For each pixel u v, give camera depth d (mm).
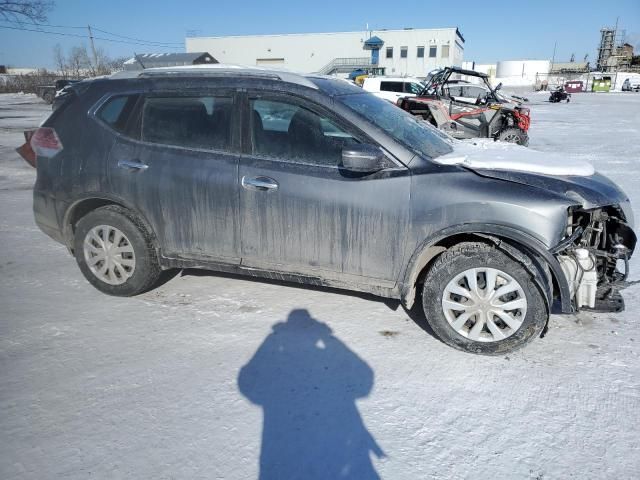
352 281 3348
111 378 2900
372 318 3615
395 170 3133
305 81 3395
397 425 2514
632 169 9320
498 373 2943
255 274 3586
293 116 3336
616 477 2182
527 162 3213
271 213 3373
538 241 2893
